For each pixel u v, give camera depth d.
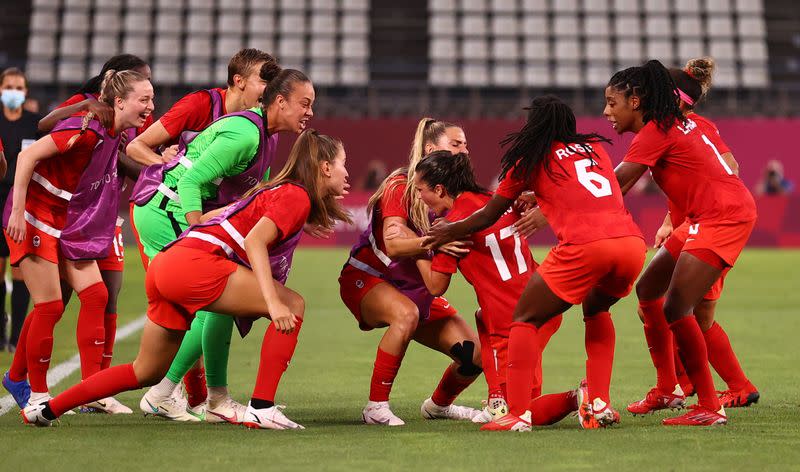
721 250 18.84
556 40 104.19
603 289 18.38
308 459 15.52
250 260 17.55
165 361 18.22
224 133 19.91
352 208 87.81
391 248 19.23
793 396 22.97
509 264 19.14
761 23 106.25
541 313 17.97
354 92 98.75
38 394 20.05
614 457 15.63
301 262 71.94
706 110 96.62
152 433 18.05
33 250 20.00
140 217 21.23
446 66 101.31
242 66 21.67
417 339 20.59
